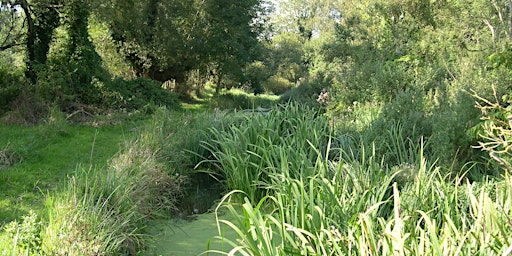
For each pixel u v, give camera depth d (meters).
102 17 17.53
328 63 25.30
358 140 7.69
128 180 5.53
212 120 9.38
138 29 20.30
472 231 3.29
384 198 5.00
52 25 14.66
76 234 4.04
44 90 12.30
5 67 12.98
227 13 23.03
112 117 12.80
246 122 8.69
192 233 5.35
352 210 4.29
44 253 3.89
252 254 3.46
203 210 6.36
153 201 5.97
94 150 8.95
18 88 11.89
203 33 22.77
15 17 14.34
